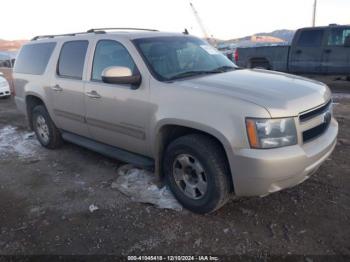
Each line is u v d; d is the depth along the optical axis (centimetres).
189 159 339
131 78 362
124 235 319
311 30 1101
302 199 365
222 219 335
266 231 314
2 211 375
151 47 393
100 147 463
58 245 310
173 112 332
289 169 290
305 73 1147
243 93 307
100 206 371
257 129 285
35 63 553
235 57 1284
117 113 399
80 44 463
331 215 334
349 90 1035
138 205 367
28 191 419
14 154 555
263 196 338
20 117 823
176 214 347
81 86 445
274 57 1191
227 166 316
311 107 312
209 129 305
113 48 410
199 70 393
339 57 1061
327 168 439
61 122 515
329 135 342
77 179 445
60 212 365
